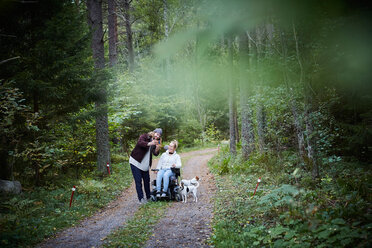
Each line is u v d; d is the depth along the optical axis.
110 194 7.93
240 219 4.69
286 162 7.92
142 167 7.05
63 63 6.45
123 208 6.58
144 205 6.55
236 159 11.23
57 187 7.79
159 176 6.92
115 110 13.05
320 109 5.62
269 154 9.30
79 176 9.90
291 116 7.74
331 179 5.25
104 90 8.32
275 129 8.86
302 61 2.82
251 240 3.79
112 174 10.74
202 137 25.23
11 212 5.17
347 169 5.85
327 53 1.47
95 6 10.32
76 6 7.46
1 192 5.81
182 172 11.73
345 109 5.81
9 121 5.39
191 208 6.03
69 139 9.58
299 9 1.06
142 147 7.08
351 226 3.07
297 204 3.93
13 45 5.90
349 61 1.35
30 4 5.23
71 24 6.36
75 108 7.85
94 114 8.15
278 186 6.43
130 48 19.06
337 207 3.76
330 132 6.18
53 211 5.93
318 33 1.28
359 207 3.59
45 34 5.66
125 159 15.64
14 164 7.08
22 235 4.26
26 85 6.08
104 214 6.12
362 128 5.53
